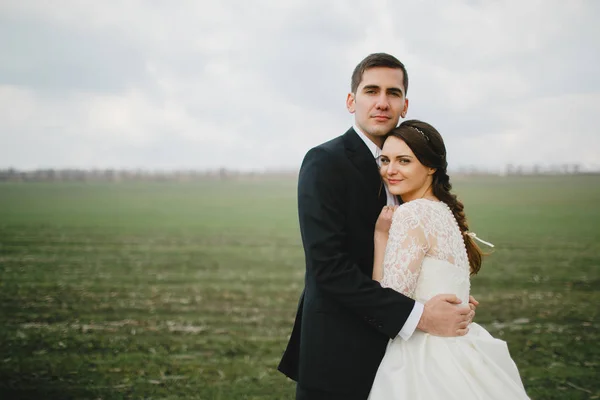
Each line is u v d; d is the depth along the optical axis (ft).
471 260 8.79
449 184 8.50
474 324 8.64
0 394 13.69
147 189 143.54
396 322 7.40
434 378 7.41
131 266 36.17
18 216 72.13
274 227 62.90
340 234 7.66
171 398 13.70
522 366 16.25
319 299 8.02
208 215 76.79
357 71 8.29
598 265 35.50
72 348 18.08
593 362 16.56
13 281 30.76
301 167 8.14
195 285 30.19
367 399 7.85
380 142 8.43
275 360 17.11
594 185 128.26
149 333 20.25
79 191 131.44
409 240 7.68
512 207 78.74
